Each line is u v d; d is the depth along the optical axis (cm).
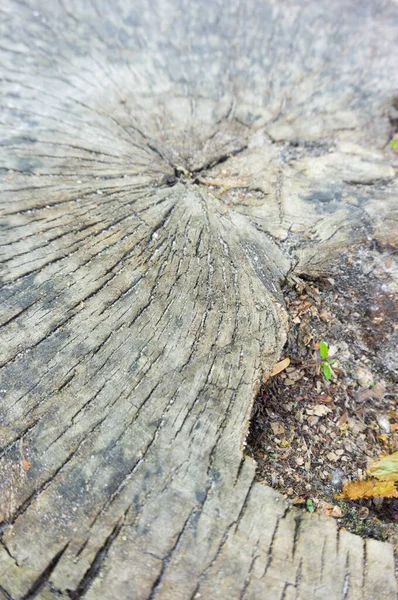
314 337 25
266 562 17
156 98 31
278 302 23
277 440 22
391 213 26
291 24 36
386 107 31
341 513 20
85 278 22
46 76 31
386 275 25
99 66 32
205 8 36
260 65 33
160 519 17
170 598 16
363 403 24
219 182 27
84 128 28
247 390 20
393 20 36
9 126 28
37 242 23
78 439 18
